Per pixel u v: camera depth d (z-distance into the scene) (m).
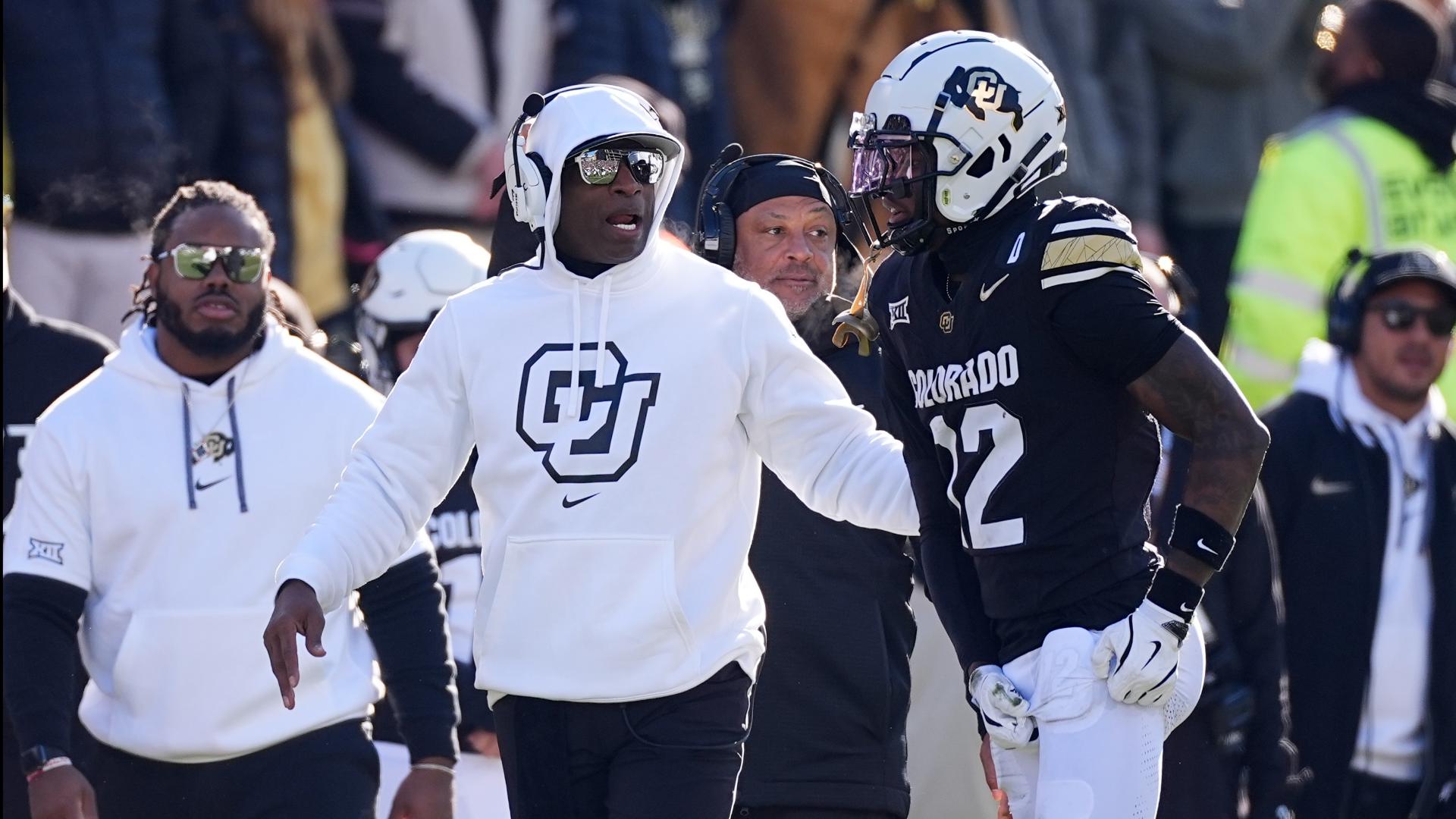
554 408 14.18
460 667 19.25
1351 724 21.69
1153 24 34.22
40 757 17.12
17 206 26.67
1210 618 19.25
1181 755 18.97
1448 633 21.97
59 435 17.42
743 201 17.91
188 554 17.28
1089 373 13.34
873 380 17.52
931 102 13.61
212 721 17.16
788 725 16.61
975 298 13.53
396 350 21.06
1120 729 13.34
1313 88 34.19
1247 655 19.58
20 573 17.34
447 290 20.91
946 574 14.43
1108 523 13.48
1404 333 21.89
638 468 14.08
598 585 14.02
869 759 16.73
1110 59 34.44
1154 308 13.11
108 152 26.77
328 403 17.67
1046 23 33.84
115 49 26.89
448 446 14.59
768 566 16.77
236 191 18.08
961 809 19.72
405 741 18.02
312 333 20.53
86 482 17.38
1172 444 18.98
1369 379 22.16
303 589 13.99
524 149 14.60
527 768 14.18
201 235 17.45
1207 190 34.69
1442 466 22.22
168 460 17.38
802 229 17.80
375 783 17.62
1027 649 13.77
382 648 17.75
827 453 14.68
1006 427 13.52
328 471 17.53
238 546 17.31
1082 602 13.53
